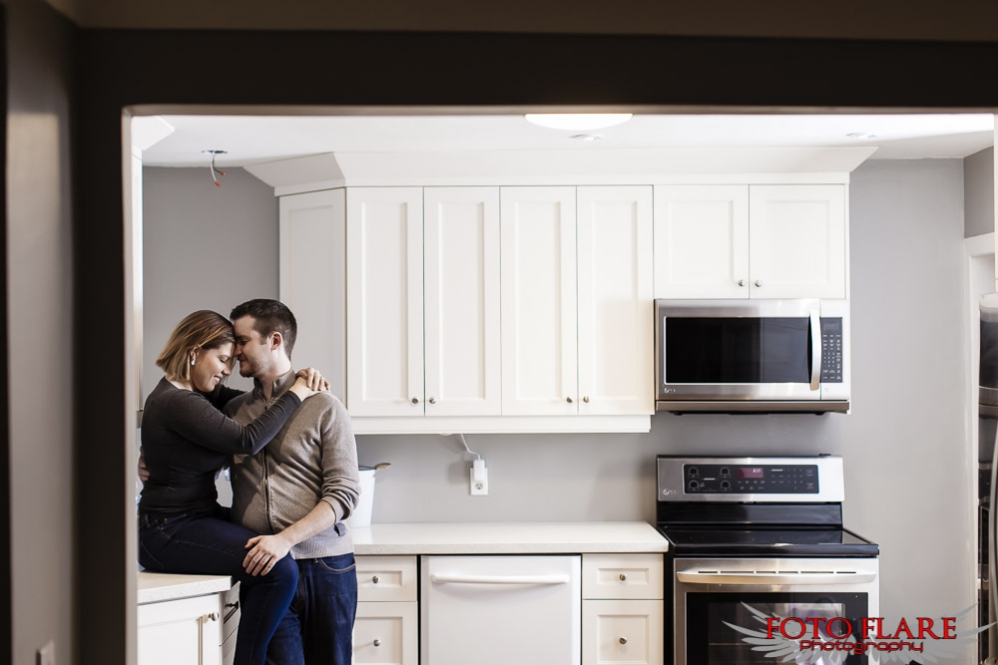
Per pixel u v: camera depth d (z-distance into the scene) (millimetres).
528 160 3318
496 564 3225
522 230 3406
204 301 3705
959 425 3643
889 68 1350
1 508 1007
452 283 3410
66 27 1184
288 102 1281
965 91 1354
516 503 3695
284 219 3607
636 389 3400
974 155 3541
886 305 3654
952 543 3637
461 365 3410
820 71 1343
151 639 2318
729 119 2840
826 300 3334
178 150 3305
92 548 1203
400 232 3408
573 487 3684
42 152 1104
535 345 3408
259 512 2551
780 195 3391
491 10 1309
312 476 2596
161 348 3703
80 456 1203
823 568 3166
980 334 2266
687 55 1330
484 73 1309
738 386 3312
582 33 1318
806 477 3566
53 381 1126
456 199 3406
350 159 3309
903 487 3650
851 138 3162
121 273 1219
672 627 3221
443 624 3209
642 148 3260
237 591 2674
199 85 1259
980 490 2234
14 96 1026
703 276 3395
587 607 3238
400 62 1299
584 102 1318
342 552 2627
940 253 3646
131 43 1245
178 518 2469
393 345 3410
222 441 2410
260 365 2592
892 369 3654
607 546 3225
